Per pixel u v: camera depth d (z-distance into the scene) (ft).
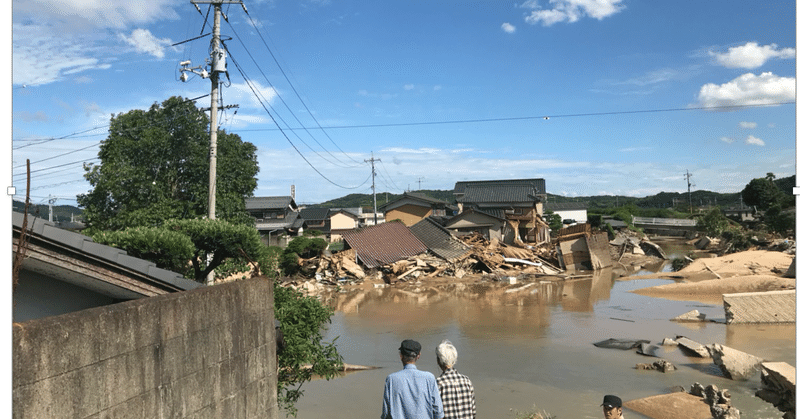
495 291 80.18
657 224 209.36
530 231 150.61
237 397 13.89
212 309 13.05
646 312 58.29
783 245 104.12
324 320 22.22
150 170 65.57
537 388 32.09
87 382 9.52
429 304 68.44
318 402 29.63
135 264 13.66
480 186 185.06
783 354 38.06
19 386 8.32
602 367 36.47
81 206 65.72
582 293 74.90
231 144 69.82
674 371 34.91
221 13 44.29
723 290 69.56
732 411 24.49
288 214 153.28
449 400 13.21
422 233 114.32
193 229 24.23
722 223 152.66
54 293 14.43
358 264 96.32
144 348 10.85
